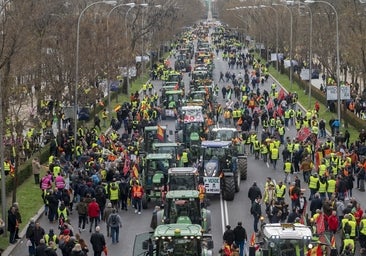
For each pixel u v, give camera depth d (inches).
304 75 6943.9
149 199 3494.1
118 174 3555.6
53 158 3821.4
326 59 6796.3
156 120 5885.8
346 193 3388.3
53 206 3228.3
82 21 6176.2
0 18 4207.7
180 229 2231.8
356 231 2755.9
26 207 3464.6
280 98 6304.1
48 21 5807.1
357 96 6343.5
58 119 5002.5
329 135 5403.5
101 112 6441.9
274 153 4347.9
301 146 4185.5
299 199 3073.3
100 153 4067.4
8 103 3745.1
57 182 3312.0
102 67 6314.0
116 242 2930.6
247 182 4023.1
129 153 4195.4
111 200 3351.4
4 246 2851.9
